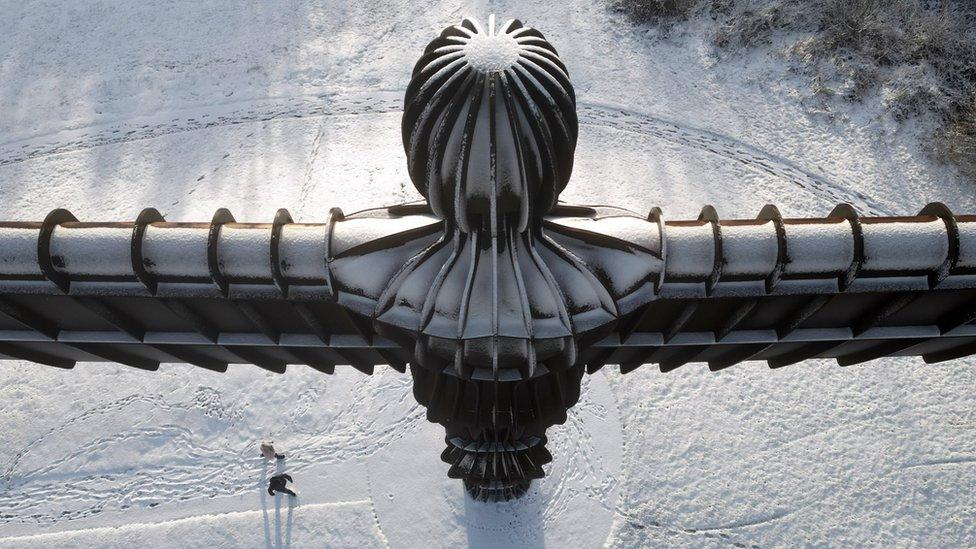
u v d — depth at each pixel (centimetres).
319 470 1677
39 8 2748
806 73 2367
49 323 1034
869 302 955
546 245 801
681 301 936
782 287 883
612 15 2578
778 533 1608
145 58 2581
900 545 1592
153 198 2206
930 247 819
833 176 2184
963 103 2222
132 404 1784
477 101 643
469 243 766
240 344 1066
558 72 697
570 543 1584
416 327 836
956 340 1094
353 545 1586
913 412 1761
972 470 1675
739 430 1733
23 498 1675
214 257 835
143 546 1598
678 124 2314
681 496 1647
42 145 2364
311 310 982
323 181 2206
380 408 1750
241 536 1603
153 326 1055
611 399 1769
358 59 2538
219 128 2370
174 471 1697
